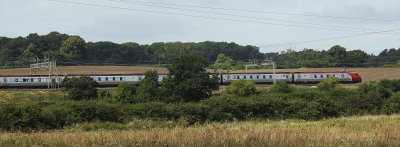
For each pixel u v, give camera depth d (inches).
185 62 2463.1
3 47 5959.6
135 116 1610.5
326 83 2797.7
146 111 1657.2
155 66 5969.5
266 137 741.3
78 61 5777.6
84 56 6028.5
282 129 976.9
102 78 3112.7
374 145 700.7
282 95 2429.9
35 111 1341.0
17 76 2984.7
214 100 1811.0
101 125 1352.1
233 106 1754.4
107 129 1312.7
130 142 720.3
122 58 6614.2
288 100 1947.6
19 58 5634.8
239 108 1790.1
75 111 1561.3
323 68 5354.3
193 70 2423.7
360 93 2347.4
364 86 2578.7
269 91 2812.5
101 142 746.8
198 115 1648.6
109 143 725.3
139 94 2369.6
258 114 1808.6
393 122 1232.8
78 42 5871.1
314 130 938.1
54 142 784.3
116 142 727.7
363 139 761.6
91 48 6378.0
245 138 752.3
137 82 3142.2
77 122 1477.6
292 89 2792.8
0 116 1273.4
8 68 5177.2
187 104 1723.7
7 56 5654.5
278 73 3378.4
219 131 910.4
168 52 6875.0
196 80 2362.2
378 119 1457.9
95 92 2463.1
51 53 5561.0
